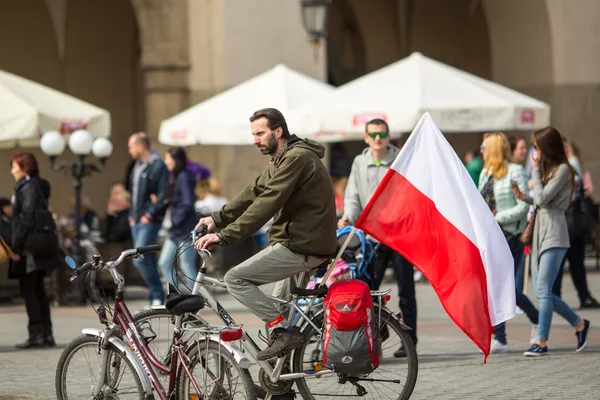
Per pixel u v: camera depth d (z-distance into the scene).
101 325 27.95
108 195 56.03
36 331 24.39
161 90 44.28
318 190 15.31
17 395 18.67
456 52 61.03
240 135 36.19
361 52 62.06
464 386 18.62
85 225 37.28
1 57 54.56
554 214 21.59
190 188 30.66
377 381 15.96
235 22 43.75
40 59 55.06
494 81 50.97
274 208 14.98
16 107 32.00
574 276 29.86
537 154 21.78
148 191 30.67
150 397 15.21
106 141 33.25
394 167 16.50
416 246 16.44
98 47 55.81
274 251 15.38
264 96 36.75
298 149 15.23
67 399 16.27
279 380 15.70
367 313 15.28
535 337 22.84
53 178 54.69
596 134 49.47
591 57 49.44
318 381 16.27
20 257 24.16
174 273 16.22
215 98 37.62
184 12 44.12
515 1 49.62
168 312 15.65
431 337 24.81
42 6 54.50
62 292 32.97
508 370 20.11
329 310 15.30
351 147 63.59
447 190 16.47
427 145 16.61
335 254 16.14
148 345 15.66
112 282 33.25
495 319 16.39
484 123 32.47
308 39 43.28
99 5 55.19
